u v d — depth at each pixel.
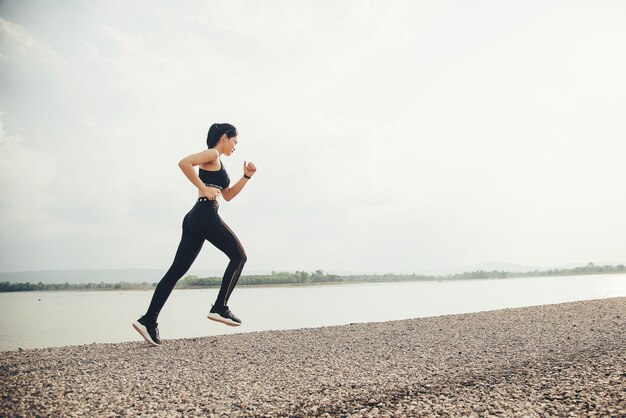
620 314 9.15
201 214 3.87
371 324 8.70
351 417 2.73
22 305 37.28
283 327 13.34
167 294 4.28
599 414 2.57
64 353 5.55
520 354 4.98
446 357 4.96
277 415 2.82
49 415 2.75
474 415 2.69
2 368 4.43
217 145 4.04
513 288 59.69
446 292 51.41
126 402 3.12
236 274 3.91
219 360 5.01
